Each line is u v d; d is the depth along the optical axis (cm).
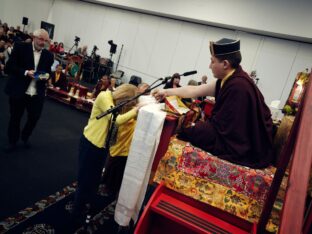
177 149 155
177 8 746
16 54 275
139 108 173
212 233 130
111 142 192
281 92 675
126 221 170
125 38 905
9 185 241
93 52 879
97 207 245
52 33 1048
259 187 139
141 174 161
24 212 211
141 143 159
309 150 68
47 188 254
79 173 197
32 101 298
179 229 159
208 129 154
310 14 586
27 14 1129
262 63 692
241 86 146
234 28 700
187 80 802
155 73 855
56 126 440
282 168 116
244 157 150
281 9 614
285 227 59
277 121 213
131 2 821
